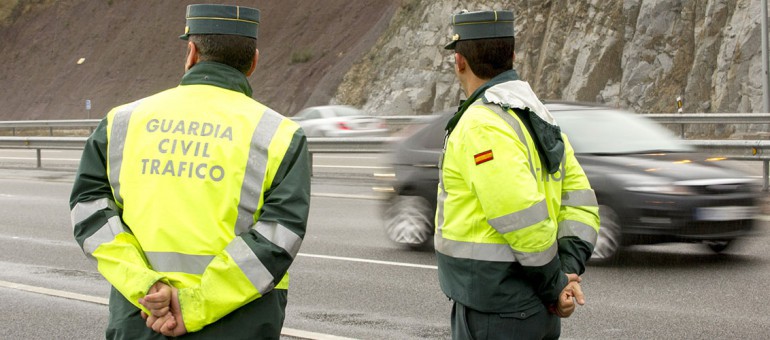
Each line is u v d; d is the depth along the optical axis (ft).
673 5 100.48
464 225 11.41
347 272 30.68
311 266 31.78
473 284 11.35
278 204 10.32
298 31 149.79
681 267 30.35
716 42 96.43
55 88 167.32
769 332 22.49
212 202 10.41
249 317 10.43
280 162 10.52
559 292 11.21
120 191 10.70
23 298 27.35
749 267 30.19
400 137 37.11
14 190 58.44
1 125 113.39
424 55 123.65
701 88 96.53
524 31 114.21
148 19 167.63
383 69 128.77
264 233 10.22
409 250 34.99
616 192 30.35
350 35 141.69
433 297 26.89
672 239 29.94
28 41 178.91
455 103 117.80
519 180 10.77
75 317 25.08
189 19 11.03
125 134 10.84
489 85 11.57
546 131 11.39
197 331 10.28
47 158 88.38
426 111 121.29
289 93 138.41
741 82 92.38
